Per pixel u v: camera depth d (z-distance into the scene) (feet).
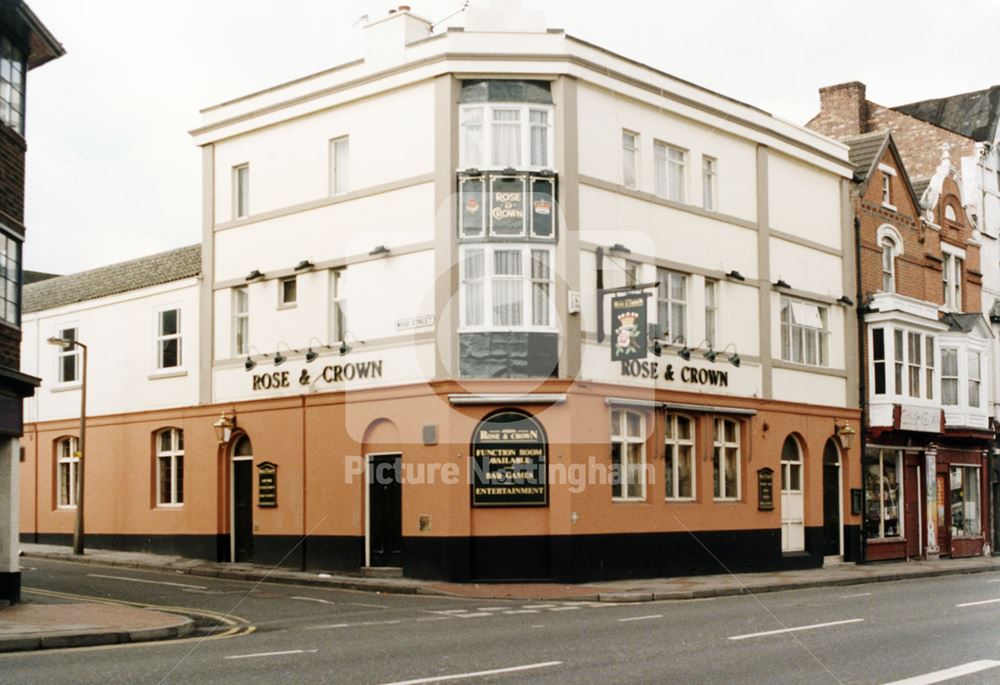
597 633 49.75
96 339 107.04
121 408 103.55
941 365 123.24
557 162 81.56
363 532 83.56
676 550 87.86
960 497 127.54
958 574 102.89
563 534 78.89
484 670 38.47
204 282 96.84
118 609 58.80
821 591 79.71
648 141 89.20
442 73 81.46
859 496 108.68
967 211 134.92
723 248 95.76
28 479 112.06
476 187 80.74
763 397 98.48
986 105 146.10
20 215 64.64
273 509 89.56
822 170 109.19
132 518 101.04
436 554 78.79
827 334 108.88
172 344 100.01
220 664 40.37
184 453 97.19
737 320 96.63
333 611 62.34
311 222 89.35
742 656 41.75
